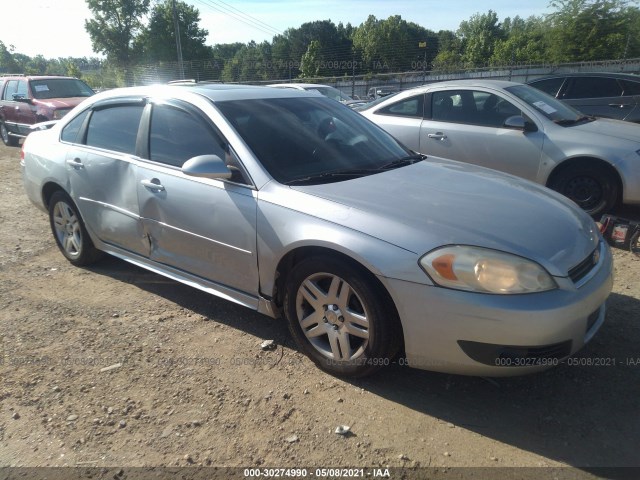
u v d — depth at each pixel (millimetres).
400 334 2678
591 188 5441
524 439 2432
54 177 4395
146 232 3689
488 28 67250
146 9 56094
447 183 3203
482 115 5977
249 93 3775
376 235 2590
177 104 3600
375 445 2408
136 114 3855
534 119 5648
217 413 2639
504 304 2342
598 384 2814
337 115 3990
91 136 4191
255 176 3094
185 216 3361
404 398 2740
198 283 3479
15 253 4992
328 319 2848
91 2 54719
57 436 2494
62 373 3000
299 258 2990
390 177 3230
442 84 6355
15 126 12461
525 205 2922
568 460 2299
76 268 4590
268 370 3002
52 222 4691
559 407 2648
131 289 4141
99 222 4082
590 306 2510
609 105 8312
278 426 2539
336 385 2848
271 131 3406
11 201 7184
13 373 3004
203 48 58469
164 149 3594
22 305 3865
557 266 2465
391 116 6629
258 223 2990
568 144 5383
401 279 2490
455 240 2486
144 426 2553
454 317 2412
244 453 2371
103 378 2945
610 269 2822
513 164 5727
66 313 3736
